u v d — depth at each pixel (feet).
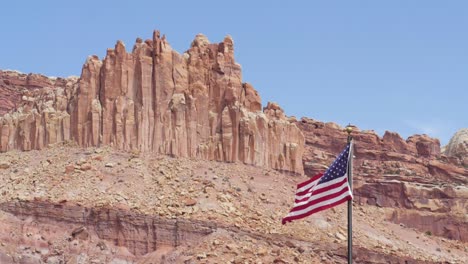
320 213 437.58
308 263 385.50
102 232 383.65
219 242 379.96
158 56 447.42
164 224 385.91
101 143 432.66
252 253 377.91
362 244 430.61
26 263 368.07
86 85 443.73
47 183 403.34
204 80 457.68
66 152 430.20
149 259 378.12
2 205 385.09
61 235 379.96
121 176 411.75
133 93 443.32
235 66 465.47
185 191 408.87
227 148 444.55
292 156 463.01
